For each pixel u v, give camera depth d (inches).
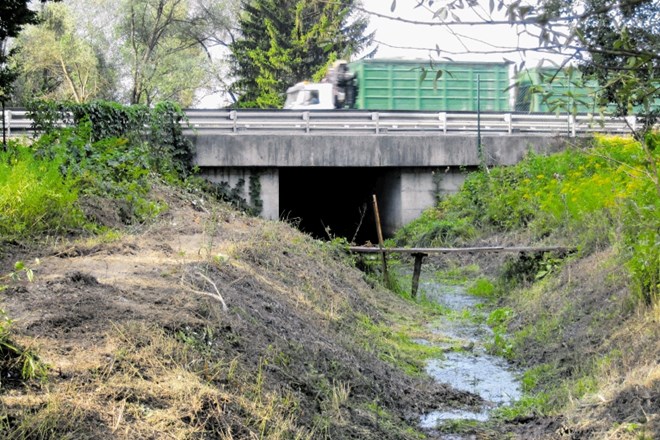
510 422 306.7
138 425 198.2
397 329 472.1
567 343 392.5
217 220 557.0
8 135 794.2
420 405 326.3
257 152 882.8
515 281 592.7
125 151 674.8
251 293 351.6
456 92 1166.3
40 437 180.4
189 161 861.8
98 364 218.2
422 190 968.9
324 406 269.6
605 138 781.9
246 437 215.2
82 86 1856.5
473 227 834.2
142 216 509.4
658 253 351.9
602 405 271.3
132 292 290.2
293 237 560.4
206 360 244.5
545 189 755.4
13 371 203.0
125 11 1963.6
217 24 2132.1
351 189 1225.4
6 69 612.7
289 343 307.9
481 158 945.5
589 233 564.1
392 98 1158.3
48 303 257.8
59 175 458.0
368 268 628.4
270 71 1712.6
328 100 1184.8
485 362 408.8
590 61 145.5
